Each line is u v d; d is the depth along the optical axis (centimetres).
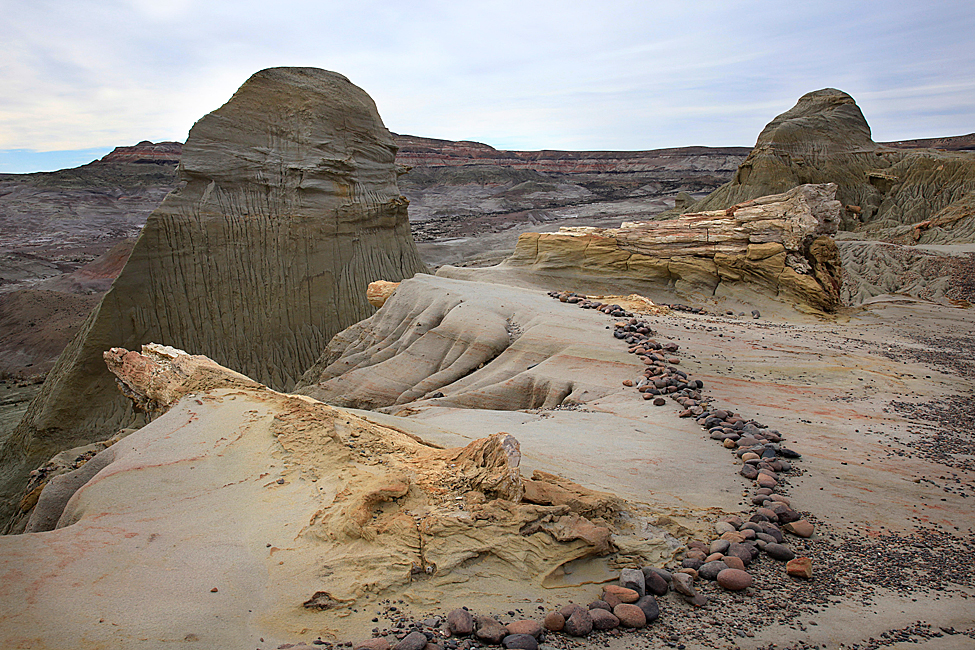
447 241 9931
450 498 836
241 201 3931
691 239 3431
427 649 580
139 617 602
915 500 1065
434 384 2322
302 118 4278
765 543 875
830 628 685
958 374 1900
